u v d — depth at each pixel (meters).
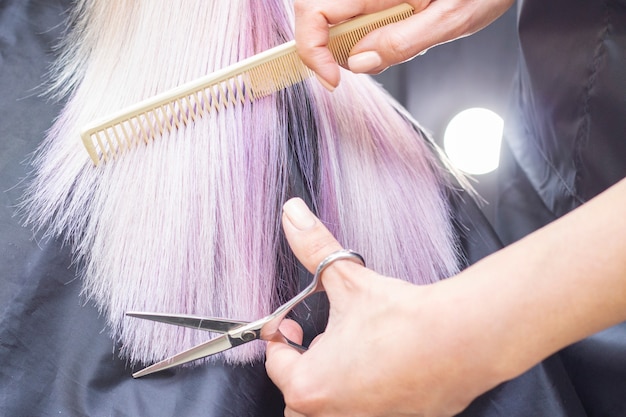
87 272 0.57
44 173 0.61
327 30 0.58
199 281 0.57
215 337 0.54
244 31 0.64
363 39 0.60
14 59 0.66
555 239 0.40
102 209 0.59
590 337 0.71
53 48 0.67
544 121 0.85
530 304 0.40
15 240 0.57
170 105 0.60
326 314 0.60
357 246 0.62
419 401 0.44
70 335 0.55
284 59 0.60
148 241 0.57
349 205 0.63
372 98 0.69
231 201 0.59
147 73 0.63
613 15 0.68
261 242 0.59
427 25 0.60
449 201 0.68
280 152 0.62
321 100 0.65
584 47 0.73
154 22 0.64
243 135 0.61
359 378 0.44
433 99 1.06
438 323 0.41
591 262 0.39
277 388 0.58
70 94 0.65
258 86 0.61
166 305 0.57
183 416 0.53
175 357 0.52
